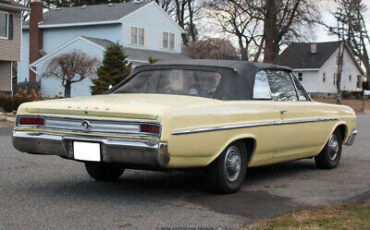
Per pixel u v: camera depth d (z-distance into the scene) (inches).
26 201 211.9
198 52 1737.2
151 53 1476.4
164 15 1560.0
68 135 208.2
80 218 185.8
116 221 182.5
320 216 187.6
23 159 333.7
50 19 1552.7
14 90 1327.5
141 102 208.4
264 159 250.2
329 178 279.4
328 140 305.6
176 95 231.3
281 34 1701.5
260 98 245.9
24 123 219.5
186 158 201.6
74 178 268.2
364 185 258.5
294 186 254.1
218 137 213.8
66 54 1171.9
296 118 266.1
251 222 182.7
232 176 230.5
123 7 1498.5
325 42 2262.6
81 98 229.9
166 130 190.4
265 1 1663.4
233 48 1786.4
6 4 1061.1
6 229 170.4
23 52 1568.7
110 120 198.2
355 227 170.9
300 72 2187.5
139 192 233.6
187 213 195.6
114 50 1064.8
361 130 653.9
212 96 228.7
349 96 2144.4
